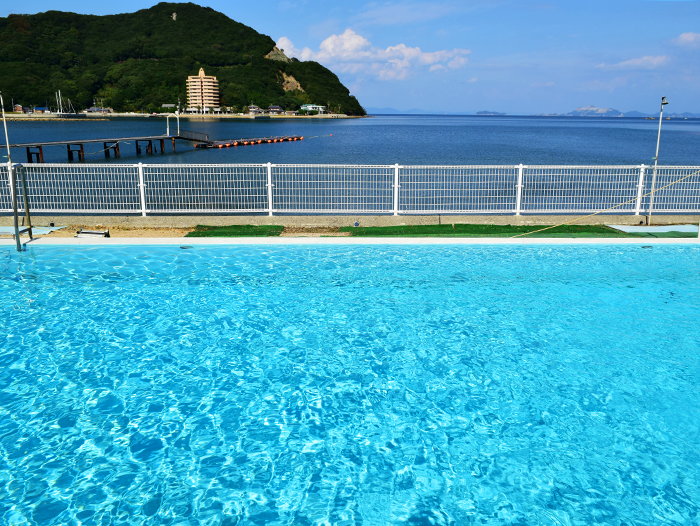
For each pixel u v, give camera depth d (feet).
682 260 28.09
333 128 424.87
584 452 12.70
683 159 147.13
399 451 12.75
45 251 28.76
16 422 13.78
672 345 18.74
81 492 11.10
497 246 30.19
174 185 76.28
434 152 166.61
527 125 648.38
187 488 11.30
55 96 613.93
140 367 17.03
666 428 13.75
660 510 10.69
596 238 31.09
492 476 11.82
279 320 20.98
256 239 30.09
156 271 26.48
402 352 18.22
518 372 16.83
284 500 10.97
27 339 18.97
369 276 26.02
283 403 14.97
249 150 180.24
